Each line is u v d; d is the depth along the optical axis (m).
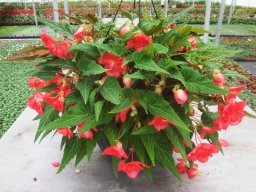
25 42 9.05
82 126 1.36
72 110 1.35
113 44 1.41
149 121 1.38
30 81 1.64
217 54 1.57
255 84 4.38
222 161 1.98
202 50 1.59
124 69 1.39
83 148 1.54
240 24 15.22
